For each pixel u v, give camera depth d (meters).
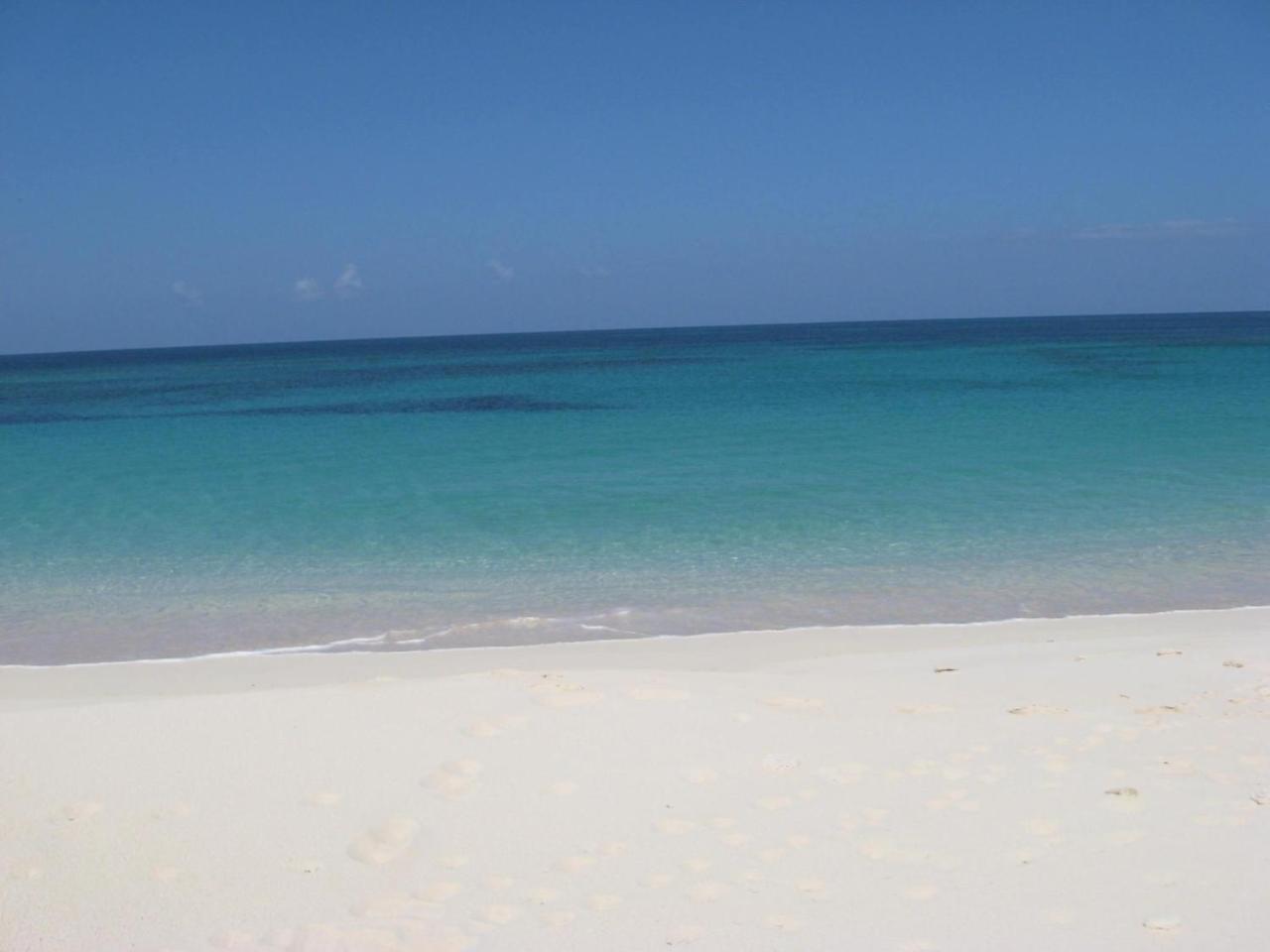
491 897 5.02
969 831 5.67
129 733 6.78
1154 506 16.95
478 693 7.55
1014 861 5.35
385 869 5.27
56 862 5.29
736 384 46.78
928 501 17.77
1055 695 8.12
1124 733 7.14
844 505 17.59
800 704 7.63
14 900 4.98
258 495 19.83
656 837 5.58
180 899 5.00
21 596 13.16
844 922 4.79
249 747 6.55
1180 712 7.62
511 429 30.16
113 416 38.19
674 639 10.84
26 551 15.51
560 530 16.28
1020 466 21.00
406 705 7.26
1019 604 12.12
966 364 57.66
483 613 12.15
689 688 7.92
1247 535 14.98
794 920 4.81
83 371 87.00
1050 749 6.83
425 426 31.61
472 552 15.01
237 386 56.38
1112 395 35.69
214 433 30.83
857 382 46.00
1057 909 4.88
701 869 5.27
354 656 10.45
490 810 5.82
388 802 5.88
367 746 6.57
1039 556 14.10
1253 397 33.56
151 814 5.73
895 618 11.65
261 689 9.09
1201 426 26.33
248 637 11.40
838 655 10.02
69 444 28.39
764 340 123.31
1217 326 131.75
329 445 27.22
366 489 20.28
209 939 4.70
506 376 59.31
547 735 6.78
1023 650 10.06
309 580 13.73
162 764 6.32
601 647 10.60
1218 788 6.21
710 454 23.89
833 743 6.85
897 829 5.69
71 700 8.85
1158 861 5.33
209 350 194.25
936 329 161.50
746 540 15.30
